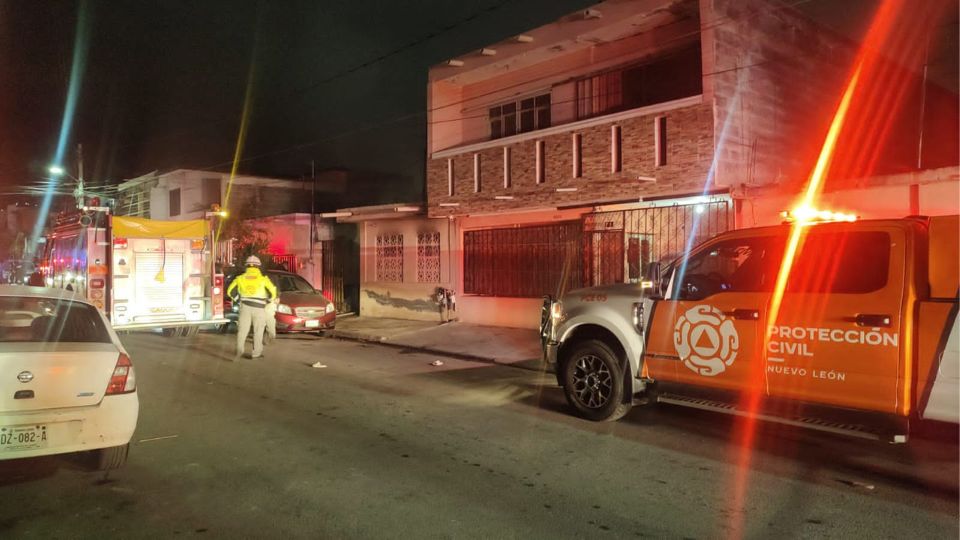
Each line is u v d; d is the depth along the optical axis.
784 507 4.69
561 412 7.62
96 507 4.64
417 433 6.66
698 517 4.50
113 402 5.05
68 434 4.84
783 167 13.30
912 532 4.24
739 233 6.14
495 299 15.43
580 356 7.27
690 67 13.34
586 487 5.10
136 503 4.72
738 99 12.25
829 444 6.26
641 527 4.33
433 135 17.12
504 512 4.58
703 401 6.30
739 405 6.01
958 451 6.00
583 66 15.00
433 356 12.45
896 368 5.00
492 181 15.40
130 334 15.23
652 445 6.25
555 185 14.12
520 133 16.11
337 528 4.30
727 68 12.03
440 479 5.27
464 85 17.45
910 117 14.97
